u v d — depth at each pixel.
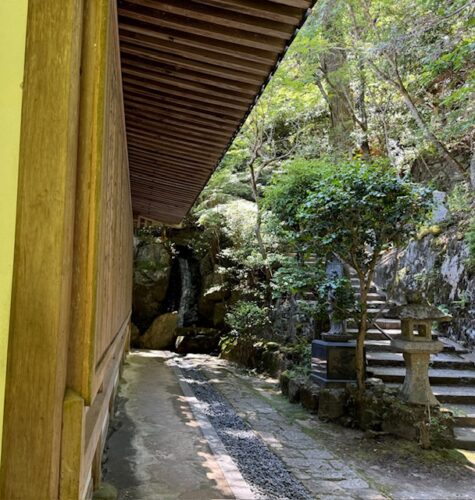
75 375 0.97
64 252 0.88
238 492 2.73
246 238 10.09
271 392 6.86
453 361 6.09
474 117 6.20
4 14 0.89
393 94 8.26
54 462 0.84
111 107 1.58
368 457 4.18
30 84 0.88
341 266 6.13
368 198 4.97
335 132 8.82
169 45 2.39
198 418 4.54
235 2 1.99
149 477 2.92
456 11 5.29
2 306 0.84
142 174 5.34
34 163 0.87
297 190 5.93
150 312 11.95
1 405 0.82
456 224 7.58
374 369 6.05
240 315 9.31
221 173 11.12
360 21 7.64
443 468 3.96
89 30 1.02
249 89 2.81
